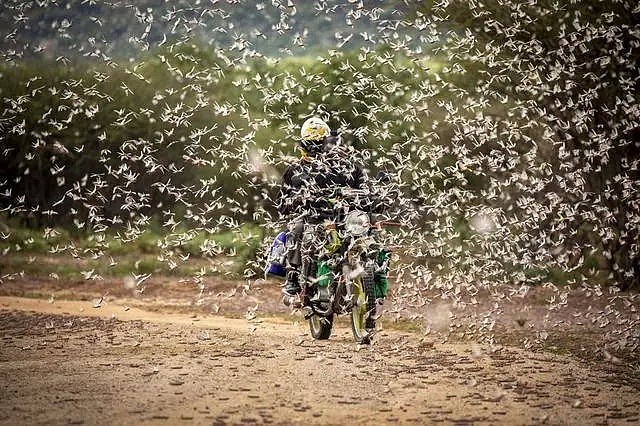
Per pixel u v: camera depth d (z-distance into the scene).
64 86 54.31
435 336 34.34
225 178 56.97
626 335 32.12
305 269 31.44
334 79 35.03
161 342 31.75
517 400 23.03
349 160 30.41
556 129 40.75
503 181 37.59
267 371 25.92
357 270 29.28
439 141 39.06
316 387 23.81
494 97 41.97
